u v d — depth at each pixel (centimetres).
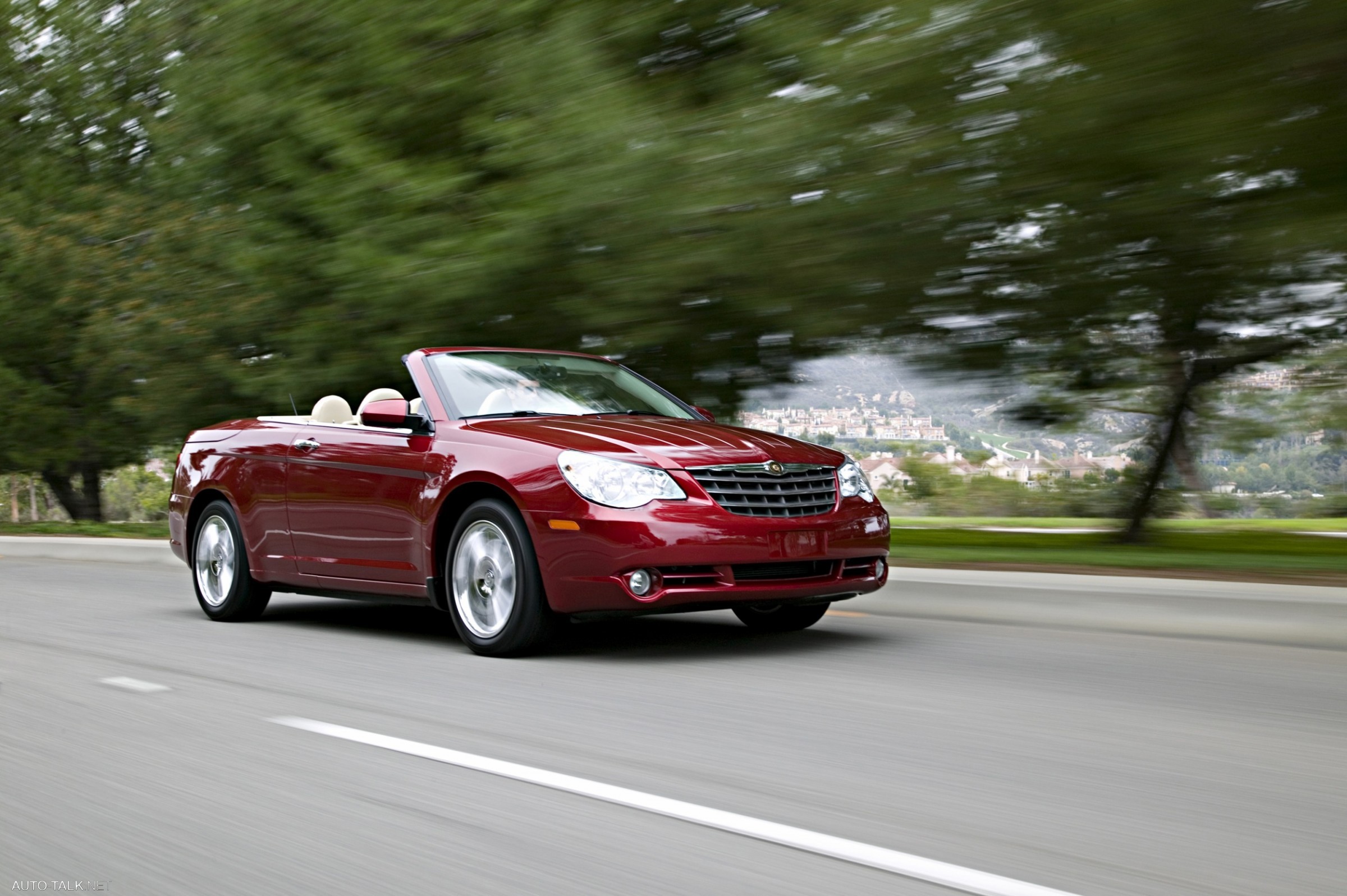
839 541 628
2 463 2683
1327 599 664
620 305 1015
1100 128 752
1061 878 294
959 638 691
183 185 1509
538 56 1056
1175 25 707
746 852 317
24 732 468
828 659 618
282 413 1416
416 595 676
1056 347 961
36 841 337
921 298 908
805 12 904
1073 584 758
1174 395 1138
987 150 823
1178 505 1185
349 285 1202
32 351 2498
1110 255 850
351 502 707
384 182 1175
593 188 984
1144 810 349
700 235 954
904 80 816
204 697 530
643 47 1059
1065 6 740
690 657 626
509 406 701
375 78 1197
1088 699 510
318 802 367
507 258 1062
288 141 1278
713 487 602
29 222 2431
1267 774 388
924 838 326
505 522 617
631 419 688
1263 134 719
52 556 1520
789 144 878
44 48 2522
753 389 1108
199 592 822
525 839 329
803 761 409
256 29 1269
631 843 325
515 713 489
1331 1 674
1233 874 296
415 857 317
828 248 891
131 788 386
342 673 589
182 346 1563
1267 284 938
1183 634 701
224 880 304
